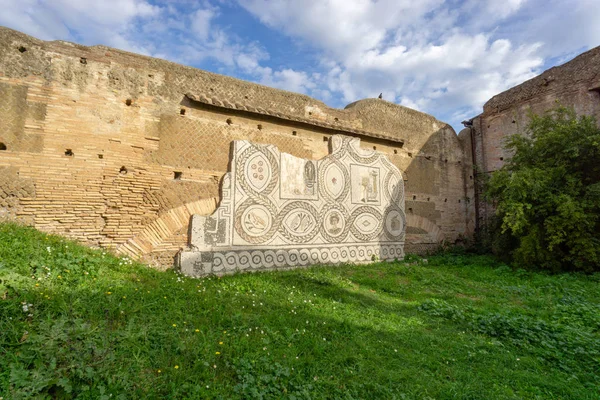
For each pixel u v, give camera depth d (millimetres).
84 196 6957
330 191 10180
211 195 8305
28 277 4379
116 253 7094
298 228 9398
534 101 13164
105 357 3121
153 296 4844
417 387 3508
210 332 4059
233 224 8406
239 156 8711
